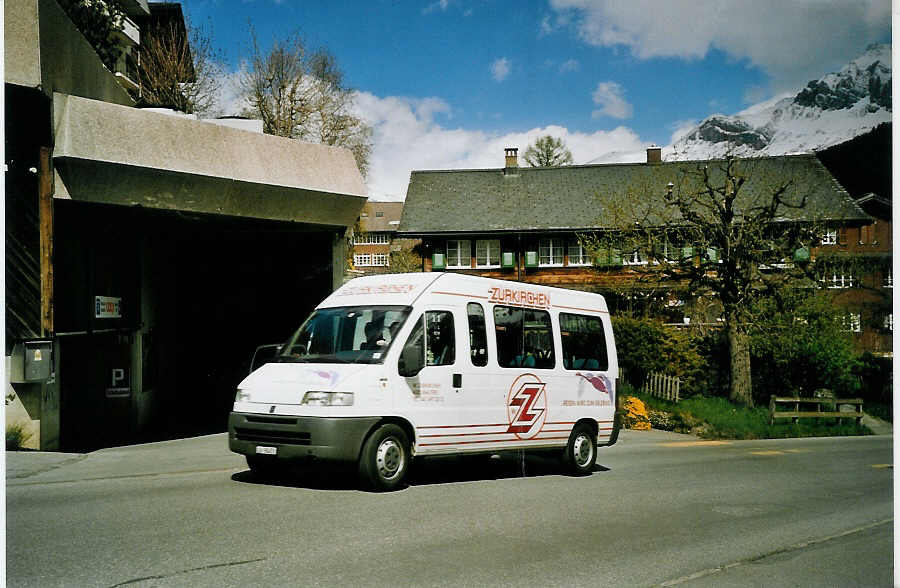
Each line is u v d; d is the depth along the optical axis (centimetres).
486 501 892
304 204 1770
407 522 752
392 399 903
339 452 852
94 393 1767
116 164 1368
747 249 2700
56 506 780
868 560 711
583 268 4703
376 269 7269
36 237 1255
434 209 4947
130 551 612
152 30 3653
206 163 1545
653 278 2955
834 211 4534
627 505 927
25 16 1225
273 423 873
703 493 1062
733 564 672
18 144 1242
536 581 583
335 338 958
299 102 4400
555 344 1149
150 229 1842
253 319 2111
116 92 1839
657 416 2425
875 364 3488
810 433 2570
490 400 1022
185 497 841
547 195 4975
